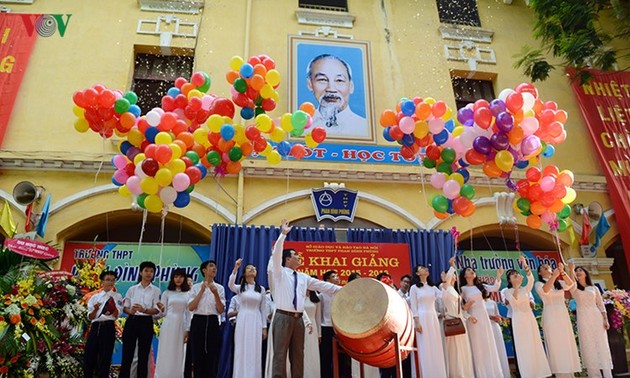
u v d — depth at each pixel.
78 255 8.73
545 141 6.38
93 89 5.73
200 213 8.93
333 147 9.74
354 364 7.09
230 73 6.35
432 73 11.02
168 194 5.61
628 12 10.91
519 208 6.55
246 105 6.27
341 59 10.58
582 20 10.76
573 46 10.20
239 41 10.55
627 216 9.92
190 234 9.94
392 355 4.63
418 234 9.24
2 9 10.05
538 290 7.40
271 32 10.78
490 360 6.79
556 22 10.58
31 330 5.81
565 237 9.88
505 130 5.79
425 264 9.07
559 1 10.43
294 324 5.25
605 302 8.02
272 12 11.04
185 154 5.88
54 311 6.19
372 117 10.16
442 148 6.41
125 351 5.90
